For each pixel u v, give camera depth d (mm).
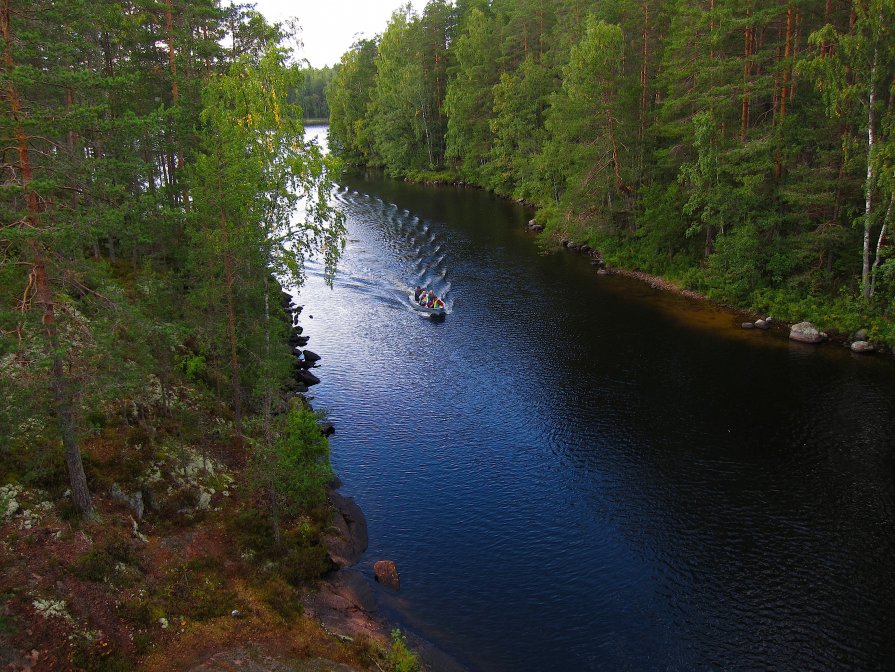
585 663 17078
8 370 15617
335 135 115000
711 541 21531
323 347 38406
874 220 34031
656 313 41500
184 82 29906
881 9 29484
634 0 48906
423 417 30000
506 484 24922
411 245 59750
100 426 20531
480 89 80500
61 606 14352
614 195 54312
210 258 22109
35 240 13633
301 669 14984
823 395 30078
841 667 16828
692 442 27062
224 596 16828
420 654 16781
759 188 39438
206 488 20656
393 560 20984
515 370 34406
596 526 22469
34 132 14312
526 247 58156
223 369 25938
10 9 13648
